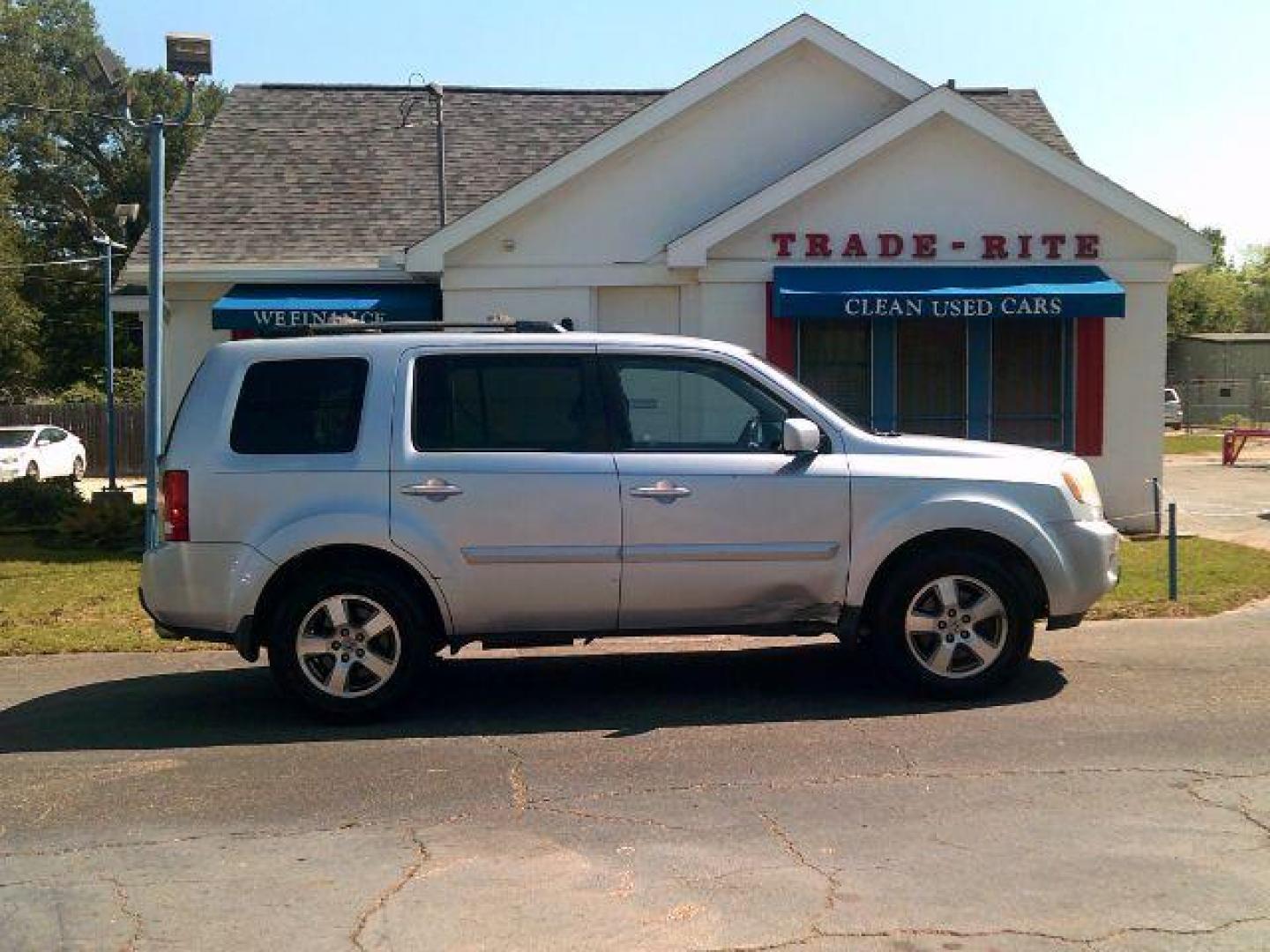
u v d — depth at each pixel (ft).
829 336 46.78
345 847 15.47
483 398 21.34
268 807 17.04
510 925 13.16
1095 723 20.34
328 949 12.68
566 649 27.45
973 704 21.67
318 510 20.66
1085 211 46.34
